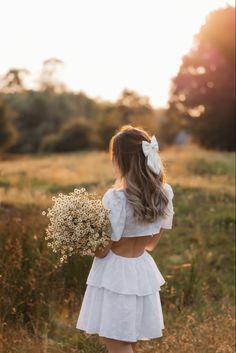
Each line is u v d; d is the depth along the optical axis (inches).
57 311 235.3
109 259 157.6
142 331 158.7
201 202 457.1
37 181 635.5
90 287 159.6
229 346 202.2
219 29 1254.3
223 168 635.5
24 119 2573.8
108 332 154.0
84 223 152.1
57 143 1905.8
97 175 645.3
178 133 1903.3
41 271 238.4
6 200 430.3
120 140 158.2
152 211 155.1
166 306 262.1
